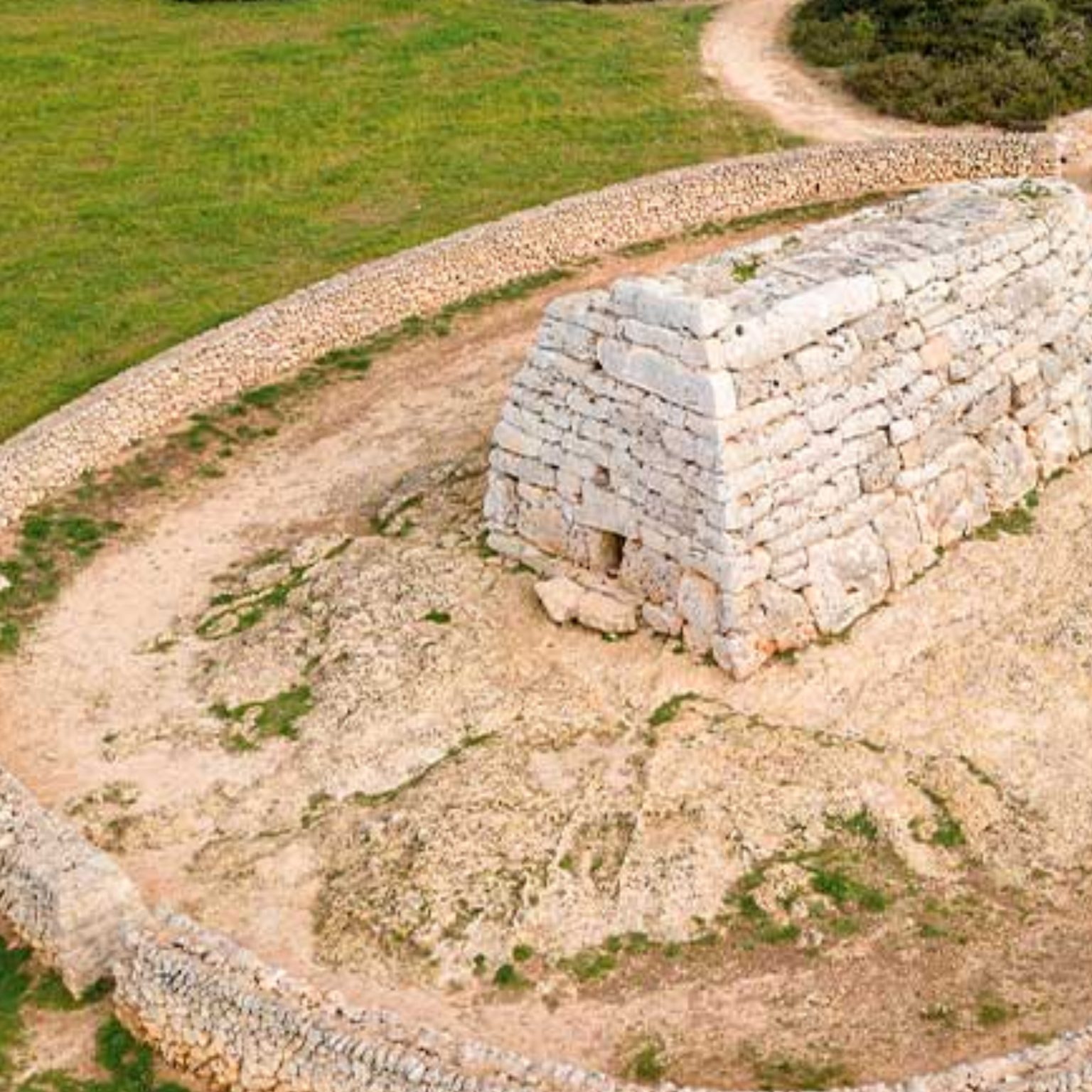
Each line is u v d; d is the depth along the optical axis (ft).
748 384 58.90
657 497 60.80
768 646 59.98
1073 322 71.72
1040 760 56.03
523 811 53.67
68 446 81.10
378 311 96.12
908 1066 43.57
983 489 66.80
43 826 52.75
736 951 48.57
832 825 52.95
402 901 50.39
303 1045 43.80
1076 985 46.39
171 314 94.27
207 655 66.74
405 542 70.85
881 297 63.21
